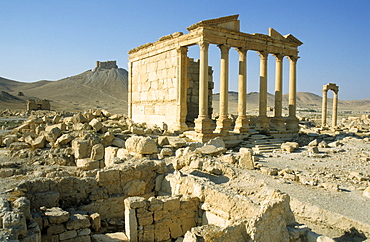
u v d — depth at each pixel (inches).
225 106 1128.2
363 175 642.2
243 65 1182.3
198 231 330.3
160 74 1317.7
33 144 858.8
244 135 1168.8
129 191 516.7
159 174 562.6
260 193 456.8
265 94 1263.5
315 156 872.3
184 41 1146.0
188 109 1363.2
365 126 1849.2
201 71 1071.0
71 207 470.9
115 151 745.6
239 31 1144.2
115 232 449.7
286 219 367.9
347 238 383.2
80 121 1111.6
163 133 1103.0
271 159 824.9
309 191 522.3
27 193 446.0
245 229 346.3
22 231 322.3
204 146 768.9
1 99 4490.7
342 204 457.7
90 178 502.9
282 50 1300.4
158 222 434.6
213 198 445.4
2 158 808.3
